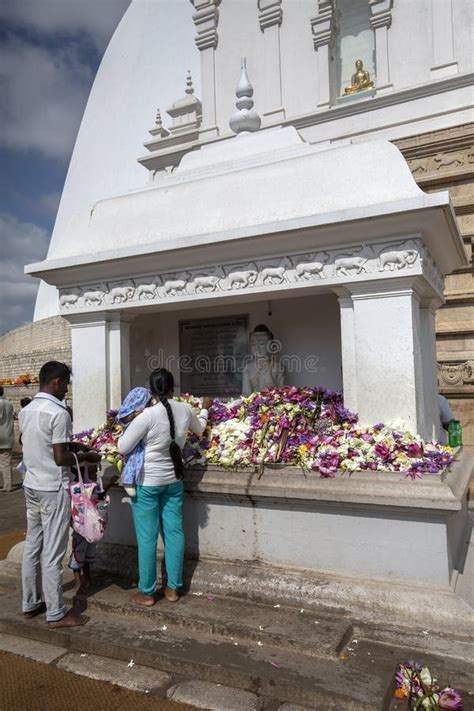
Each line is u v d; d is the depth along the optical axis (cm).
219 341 535
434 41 914
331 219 361
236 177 446
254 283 407
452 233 400
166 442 359
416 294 384
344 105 967
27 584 364
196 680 295
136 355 557
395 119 928
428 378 455
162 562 393
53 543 352
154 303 447
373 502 331
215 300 433
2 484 993
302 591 343
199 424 392
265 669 288
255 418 407
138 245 430
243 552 380
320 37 1008
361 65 1019
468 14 895
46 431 355
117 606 361
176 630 336
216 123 1148
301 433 380
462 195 859
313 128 1004
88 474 397
